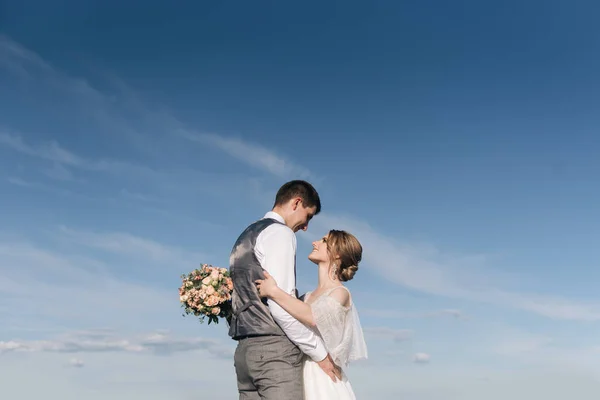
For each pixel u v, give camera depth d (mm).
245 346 4473
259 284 4422
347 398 4551
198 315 4906
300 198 4770
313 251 4930
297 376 4418
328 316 4484
